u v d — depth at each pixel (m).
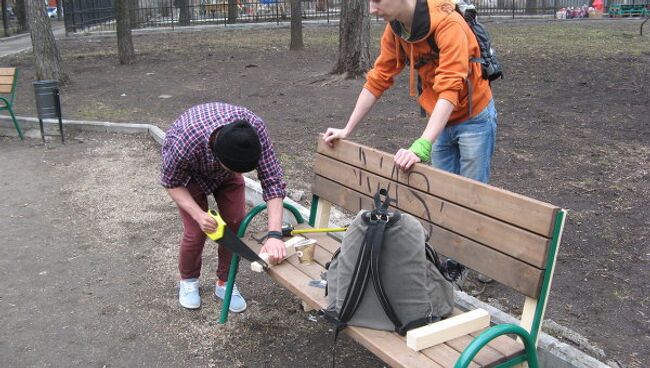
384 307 2.43
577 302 3.68
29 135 8.14
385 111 8.80
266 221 5.04
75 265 4.34
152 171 6.43
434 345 2.34
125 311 3.72
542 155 6.51
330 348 3.33
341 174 3.47
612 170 5.97
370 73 3.41
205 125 2.95
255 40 18.75
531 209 2.41
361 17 10.80
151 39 20.34
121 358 3.27
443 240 2.83
